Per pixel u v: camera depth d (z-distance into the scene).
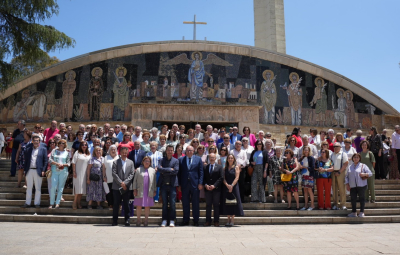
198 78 18.81
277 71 19.56
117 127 12.04
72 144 11.41
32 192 10.63
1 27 14.73
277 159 10.29
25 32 14.75
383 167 12.64
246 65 19.33
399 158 12.75
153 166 9.35
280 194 10.39
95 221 8.87
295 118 19.28
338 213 9.76
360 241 6.13
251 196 10.15
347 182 9.74
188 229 7.77
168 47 18.95
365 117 20.36
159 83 18.64
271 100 19.17
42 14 14.87
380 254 5.00
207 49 19.09
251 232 7.34
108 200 9.27
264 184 10.09
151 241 6.00
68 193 10.62
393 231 7.55
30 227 7.85
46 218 8.94
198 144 10.15
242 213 8.52
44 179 11.22
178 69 18.86
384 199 11.02
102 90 18.55
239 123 18.41
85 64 18.77
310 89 19.75
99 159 9.47
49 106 18.59
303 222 9.16
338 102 20.05
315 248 5.43
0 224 8.38
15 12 14.50
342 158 10.01
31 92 18.84
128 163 8.65
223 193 8.65
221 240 6.18
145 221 8.41
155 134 11.18
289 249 5.34
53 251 5.09
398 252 5.14
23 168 10.47
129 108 18.39
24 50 15.16
